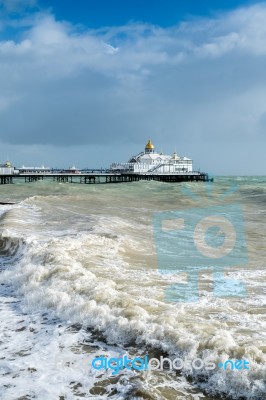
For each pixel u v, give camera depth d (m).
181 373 6.03
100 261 13.21
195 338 6.68
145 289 10.15
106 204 33.94
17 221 20.92
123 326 7.40
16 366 6.41
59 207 28.98
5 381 5.96
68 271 10.94
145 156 122.62
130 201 38.72
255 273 12.35
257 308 8.83
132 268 12.55
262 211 31.80
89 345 7.11
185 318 7.82
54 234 17.36
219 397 5.45
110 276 11.36
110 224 21.05
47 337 7.50
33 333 7.73
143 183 87.31
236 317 8.12
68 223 20.94
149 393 5.47
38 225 20.09
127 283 10.68
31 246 14.55
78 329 7.79
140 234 19.22
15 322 8.32
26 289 10.34
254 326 7.57
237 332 7.19
